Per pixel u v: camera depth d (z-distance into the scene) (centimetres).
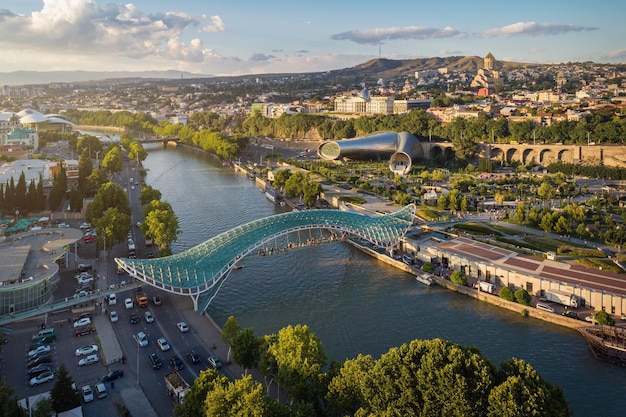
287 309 19538
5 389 11056
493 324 18175
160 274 17962
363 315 19012
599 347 15675
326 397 11569
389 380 11206
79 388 13562
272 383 13850
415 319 18662
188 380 14038
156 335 16725
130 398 13188
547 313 18275
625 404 13588
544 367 15412
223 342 14938
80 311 18338
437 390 10888
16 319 17162
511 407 10056
